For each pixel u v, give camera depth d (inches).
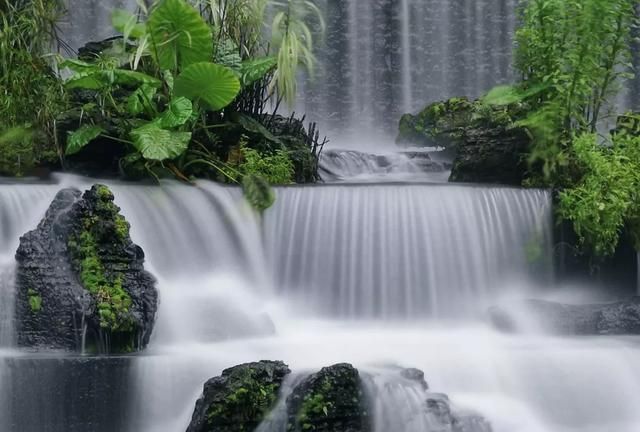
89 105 482.6
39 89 489.7
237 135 498.0
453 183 467.5
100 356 350.9
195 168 475.8
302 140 534.3
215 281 430.0
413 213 453.4
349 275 447.2
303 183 481.7
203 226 435.5
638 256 483.2
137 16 533.0
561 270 470.3
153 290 386.9
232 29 532.4
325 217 448.8
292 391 334.6
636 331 425.7
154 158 450.0
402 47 713.6
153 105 484.1
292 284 443.8
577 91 497.0
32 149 478.6
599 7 494.9
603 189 469.1
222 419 329.7
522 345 390.3
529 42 517.3
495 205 463.2
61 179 462.9
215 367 352.8
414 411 339.3
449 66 717.3
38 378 344.2
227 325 397.4
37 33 507.8
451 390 364.8
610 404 371.6
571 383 371.2
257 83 522.0
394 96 710.5
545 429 363.3
